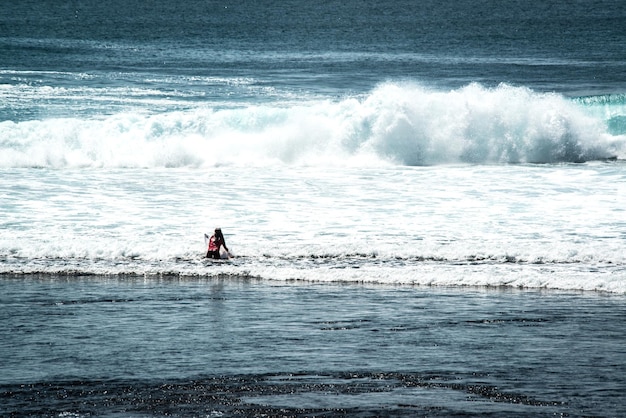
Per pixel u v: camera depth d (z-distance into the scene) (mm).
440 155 52781
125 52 127625
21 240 31625
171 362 20219
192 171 48438
